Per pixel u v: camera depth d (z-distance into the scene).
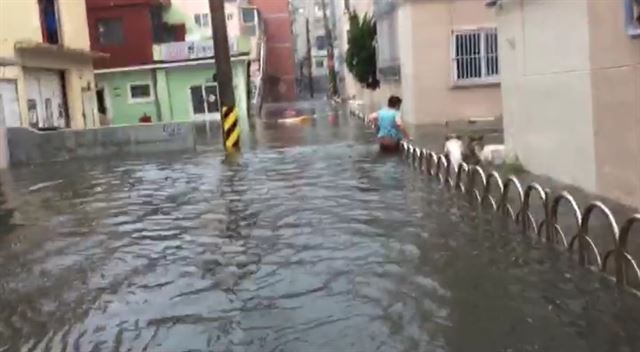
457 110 23.62
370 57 35.75
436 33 23.39
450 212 10.17
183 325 6.38
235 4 51.41
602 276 6.65
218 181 15.05
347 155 18.19
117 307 7.00
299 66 92.62
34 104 26.59
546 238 8.01
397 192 12.20
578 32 10.01
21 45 24.73
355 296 6.81
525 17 12.33
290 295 6.99
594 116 9.70
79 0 31.81
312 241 9.05
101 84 41.31
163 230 10.38
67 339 6.24
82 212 12.37
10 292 7.71
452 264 7.59
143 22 40.44
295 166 16.70
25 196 14.91
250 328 6.20
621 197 9.27
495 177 10.22
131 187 15.08
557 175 11.27
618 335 5.46
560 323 5.79
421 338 5.71
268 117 39.34
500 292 6.61
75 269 8.50
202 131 31.16
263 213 11.10
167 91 41.44
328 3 86.62
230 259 8.48
